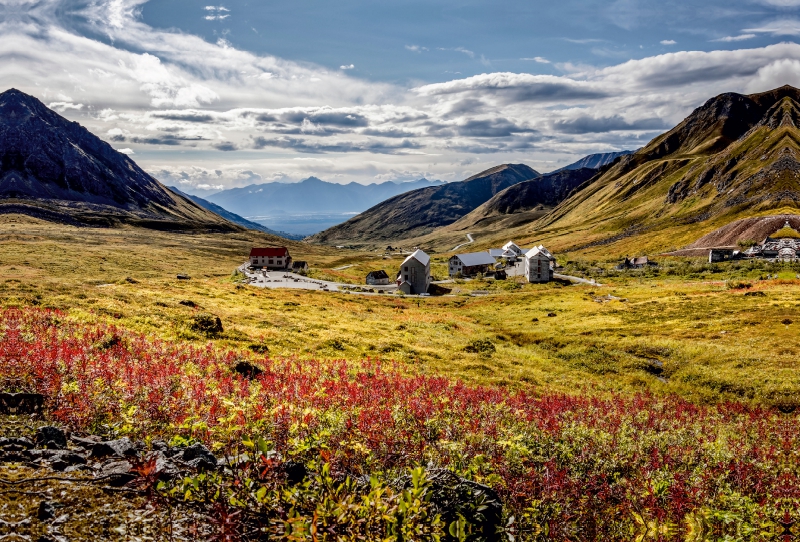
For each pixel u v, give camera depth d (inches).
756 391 1402.6
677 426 862.5
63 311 1423.5
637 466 569.3
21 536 238.2
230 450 402.9
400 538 257.8
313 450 426.6
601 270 6609.3
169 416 490.6
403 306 3654.0
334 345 1667.1
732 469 566.6
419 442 517.3
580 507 410.0
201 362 992.2
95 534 248.8
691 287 3892.7
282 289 3946.9
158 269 5521.7
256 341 1536.7
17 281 2025.1
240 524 260.7
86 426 445.4
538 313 3260.3
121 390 555.5
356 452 433.4
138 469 268.8
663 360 1825.8
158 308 1765.5
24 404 460.1
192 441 404.2
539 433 641.6
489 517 320.5
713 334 2127.2
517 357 1910.7
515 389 1332.4
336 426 501.7
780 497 474.3
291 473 334.6
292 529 240.8
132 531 257.3
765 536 375.6
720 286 3786.9
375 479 270.1
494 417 691.4
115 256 5940.0
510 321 3034.0
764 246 6112.2
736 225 7283.5
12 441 354.9
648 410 1040.2
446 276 7381.9
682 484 495.2
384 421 568.4
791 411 1269.7
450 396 856.9
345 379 975.6
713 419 1039.6
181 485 308.2
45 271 4067.4
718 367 1651.1
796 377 1462.8
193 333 1493.6
